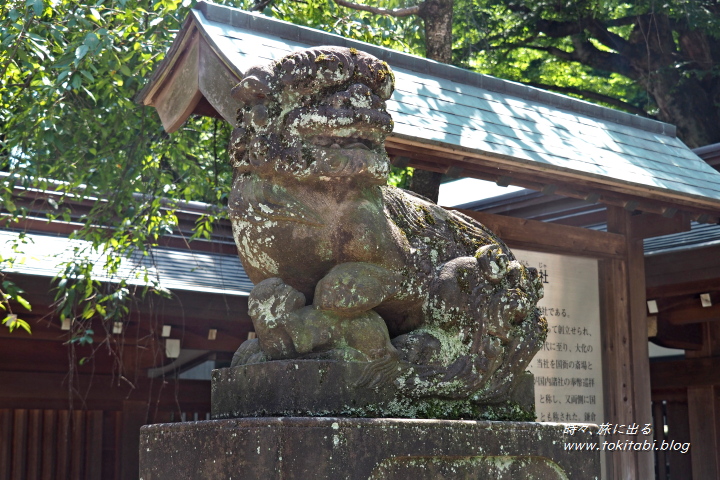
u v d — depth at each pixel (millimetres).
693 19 10492
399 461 2637
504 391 3053
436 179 6504
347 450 2535
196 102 4066
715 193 5133
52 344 7031
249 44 3904
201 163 7973
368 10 6812
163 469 2869
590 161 4641
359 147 2752
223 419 2734
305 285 2896
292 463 2477
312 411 2625
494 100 4824
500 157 4113
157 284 6246
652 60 11508
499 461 2871
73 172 6488
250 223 2846
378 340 2758
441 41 6555
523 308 3107
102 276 6625
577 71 13078
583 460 3109
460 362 2953
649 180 4777
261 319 2791
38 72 5512
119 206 6461
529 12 11695
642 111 12258
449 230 3170
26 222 7391
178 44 4082
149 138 6715
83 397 7055
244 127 2861
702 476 7184
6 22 5504
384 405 2746
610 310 5570
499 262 3104
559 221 7512
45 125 5582
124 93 6062
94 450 7082
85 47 5066
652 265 6484
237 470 2572
